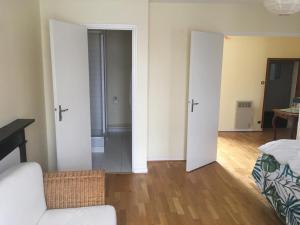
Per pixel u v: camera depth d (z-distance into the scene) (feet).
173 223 8.41
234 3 12.51
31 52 9.59
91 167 12.20
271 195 8.54
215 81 12.89
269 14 13.00
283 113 16.01
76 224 5.62
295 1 6.94
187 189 10.70
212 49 12.31
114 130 19.76
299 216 6.95
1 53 7.18
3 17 7.31
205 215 8.89
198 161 12.82
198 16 12.65
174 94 13.23
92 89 16.01
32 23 9.71
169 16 12.48
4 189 4.69
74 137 10.97
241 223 8.47
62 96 10.11
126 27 11.01
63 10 10.71
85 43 11.02
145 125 11.78
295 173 7.52
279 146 8.96
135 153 12.03
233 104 19.66
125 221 8.46
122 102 19.48
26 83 9.08
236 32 13.03
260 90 19.61
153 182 11.28
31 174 5.64
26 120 7.92
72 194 6.38
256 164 9.62
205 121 12.77
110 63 18.97
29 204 5.37
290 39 18.98
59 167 10.43
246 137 18.52
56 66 9.69
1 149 6.15
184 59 12.93
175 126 13.57
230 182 11.39
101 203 6.49
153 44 12.65
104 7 10.81
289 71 21.49
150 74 12.90
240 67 19.15
